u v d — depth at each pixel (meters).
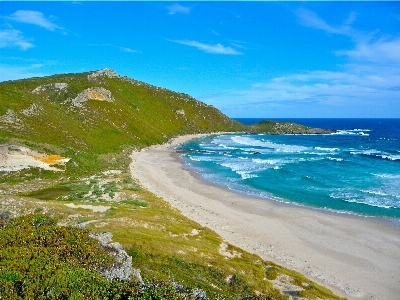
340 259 31.77
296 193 55.19
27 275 13.52
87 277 14.52
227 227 39.22
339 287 26.48
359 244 35.28
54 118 81.88
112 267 17.56
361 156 97.00
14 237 18.27
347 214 44.59
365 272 29.31
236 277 24.80
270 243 35.03
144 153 98.00
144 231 31.28
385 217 43.25
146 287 15.52
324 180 64.12
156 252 26.59
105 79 154.75
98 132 92.88
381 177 66.00
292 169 75.88
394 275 28.91
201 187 59.34
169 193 53.81
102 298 13.45
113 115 115.19
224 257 28.88
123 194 47.34
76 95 113.56
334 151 110.75
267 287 24.00
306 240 36.16
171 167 77.94
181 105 188.50
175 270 24.22
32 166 56.75
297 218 43.19
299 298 23.06
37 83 116.94
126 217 34.75
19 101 80.19
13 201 36.59
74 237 19.80
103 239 24.02
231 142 142.75
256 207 47.84
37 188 49.53
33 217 27.27
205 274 24.80
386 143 142.50
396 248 34.38
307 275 28.19
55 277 13.67
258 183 62.47
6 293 12.28
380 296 25.47
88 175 60.12
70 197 44.81
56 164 60.22
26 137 65.50
